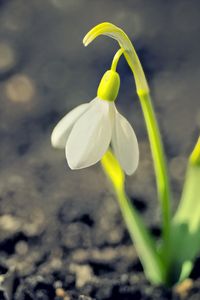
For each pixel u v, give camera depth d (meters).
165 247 0.29
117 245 0.33
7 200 0.36
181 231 0.29
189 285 0.30
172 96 0.44
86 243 0.33
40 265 0.32
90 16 0.51
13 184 0.37
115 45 0.49
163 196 0.28
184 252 0.29
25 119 0.42
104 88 0.25
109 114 0.25
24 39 0.49
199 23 0.50
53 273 0.31
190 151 0.40
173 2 0.52
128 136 0.25
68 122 0.26
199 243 0.29
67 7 0.52
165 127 0.42
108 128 0.25
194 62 0.47
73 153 0.25
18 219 0.34
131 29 0.50
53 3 0.52
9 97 0.44
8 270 0.31
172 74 0.46
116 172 0.28
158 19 0.51
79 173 0.38
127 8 0.52
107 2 0.52
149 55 0.48
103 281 0.31
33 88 0.45
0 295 0.29
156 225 0.34
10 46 0.48
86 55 0.48
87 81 0.46
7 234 0.33
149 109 0.26
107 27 0.25
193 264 0.31
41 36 0.50
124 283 0.31
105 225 0.34
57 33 0.50
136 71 0.26
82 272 0.31
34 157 0.40
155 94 0.44
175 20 0.51
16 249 0.33
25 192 0.37
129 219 0.29
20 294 0.29
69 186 0.37
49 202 0.36
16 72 0.46
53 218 0.35
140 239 0.29
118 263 0.32
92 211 0.35
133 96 0.44
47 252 0.33
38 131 0.42
